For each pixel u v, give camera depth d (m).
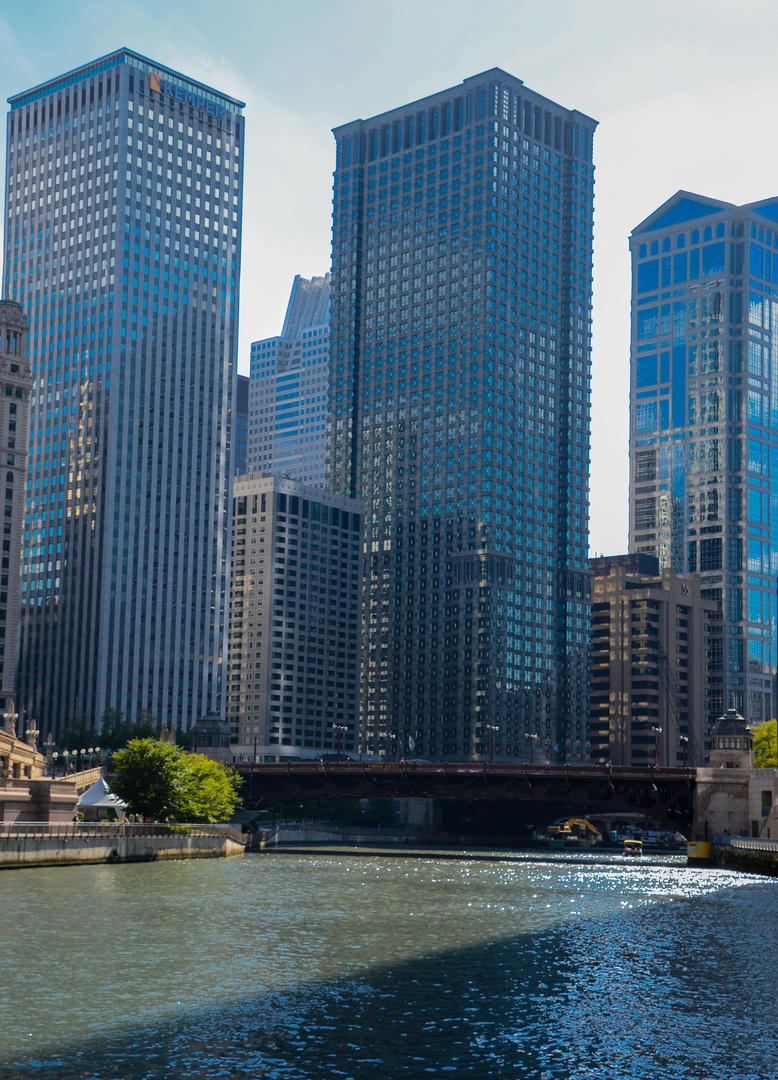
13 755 179.12
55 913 89.44
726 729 197.88
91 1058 49.31
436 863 179.75
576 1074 48.56
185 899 102.81
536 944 81.38
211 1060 49.53
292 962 71.12
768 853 157.12
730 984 66.75
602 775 193.75
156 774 170.62
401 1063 49.75
